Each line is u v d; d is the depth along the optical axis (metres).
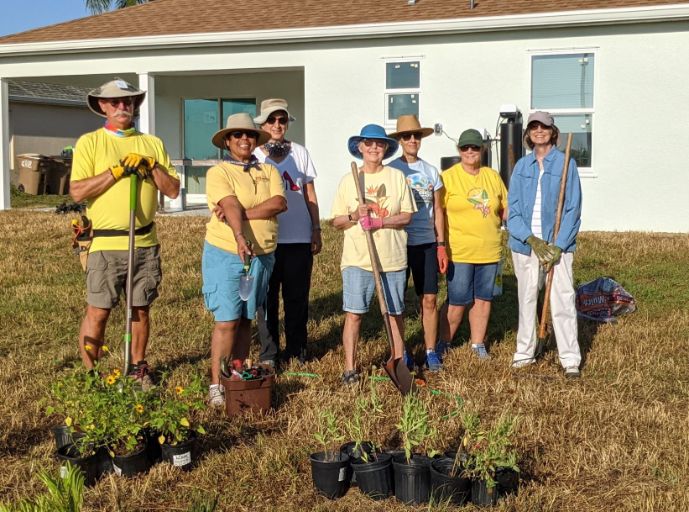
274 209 5.41
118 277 5.45
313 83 14.38
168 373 6.14
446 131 13.78
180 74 15.57
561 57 13.12
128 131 5.51
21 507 3.20
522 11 13.10
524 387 5.68
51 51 15.27
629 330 7.38
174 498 4.06
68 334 7.32
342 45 14.14
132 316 5.60
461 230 6.49
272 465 4.38
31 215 15.06
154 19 15.94
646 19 12.39
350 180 5.85
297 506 4.00
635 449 4.54
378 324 7.67
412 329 7.54
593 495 4.07
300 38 14.09
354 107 14.23
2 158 16.23
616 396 5.57
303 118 17.22
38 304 8.36
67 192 22.52
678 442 4.68
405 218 5.77
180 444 4.34
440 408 5.27
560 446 4.64
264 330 6.30
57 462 4.41
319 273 9.74
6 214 15.26
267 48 14.51
